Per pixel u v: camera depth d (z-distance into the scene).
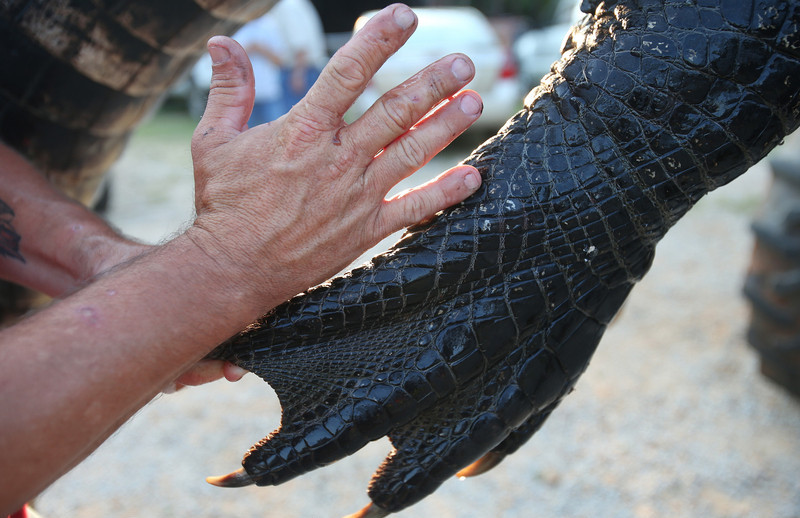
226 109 0.78
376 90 5.63
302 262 0.74
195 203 0.77
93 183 1.16
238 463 2.30
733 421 2.47
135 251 0.92
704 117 0.73
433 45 5.76
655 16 0.74
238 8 1.01
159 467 2.28
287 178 0.73
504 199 0.75
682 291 3.48
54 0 0.96
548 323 0.77
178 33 1.01
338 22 8.43
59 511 2.07
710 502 2.10
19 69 0.99
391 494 0.79
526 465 2.28
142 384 0.70
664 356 2.88
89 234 0.94
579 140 0.75
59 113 1.03
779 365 2.45
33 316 0.70
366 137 0.73
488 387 0.77
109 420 0.69
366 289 0.76
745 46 0.72
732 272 3.69
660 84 0.73
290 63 4.38
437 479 0.78
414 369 0.76
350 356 0.77
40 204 0.95
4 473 0.66
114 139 1.12
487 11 9.70
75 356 0.68
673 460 2.29
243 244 0.73
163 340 0.70
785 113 0.73
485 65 5.88
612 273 0.77
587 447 2.36
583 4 0.78
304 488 2.19
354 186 0.74
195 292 0.72
